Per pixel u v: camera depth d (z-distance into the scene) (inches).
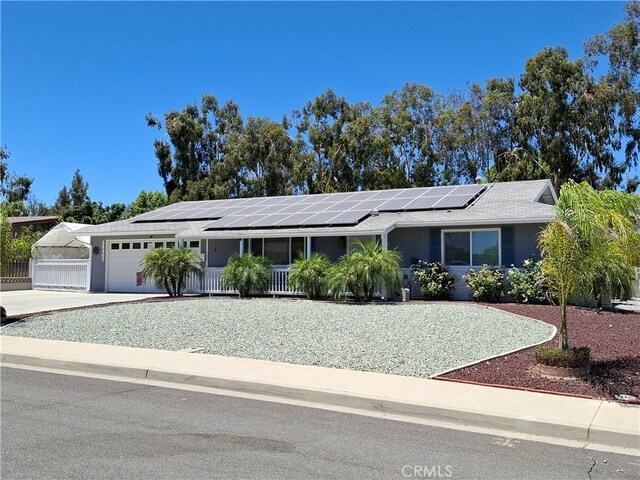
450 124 1689.2
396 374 355.3
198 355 418.6
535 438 250.7
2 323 602.9
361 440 241.9
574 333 478.6
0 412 280.7
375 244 788.0
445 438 247.4
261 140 1776.6
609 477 203.8
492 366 365.7
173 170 1878.7
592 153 1434.5
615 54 1418.6
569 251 338.3
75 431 248.7
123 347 457.4
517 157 1507.1
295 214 935.0
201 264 926.4
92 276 1078.4
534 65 1473.9
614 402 288.8
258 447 230.1
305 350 428.5
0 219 637.3
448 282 774.5
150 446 229.3
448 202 854.5
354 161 1740.9
